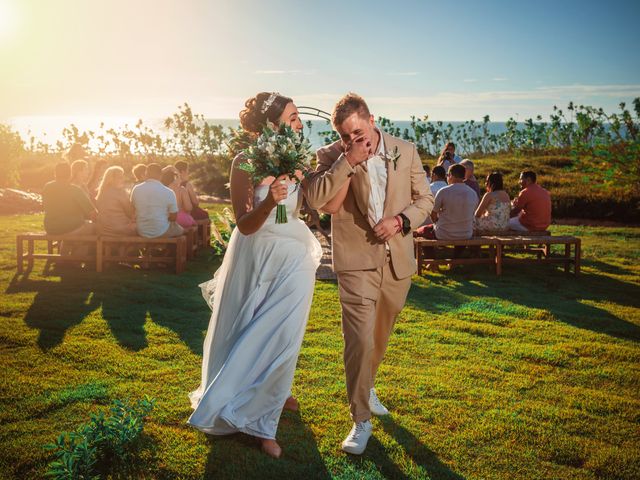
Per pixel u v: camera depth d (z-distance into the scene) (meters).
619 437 3.33
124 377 4.06
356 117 2.92
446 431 3.38
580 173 20.00
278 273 3.21
